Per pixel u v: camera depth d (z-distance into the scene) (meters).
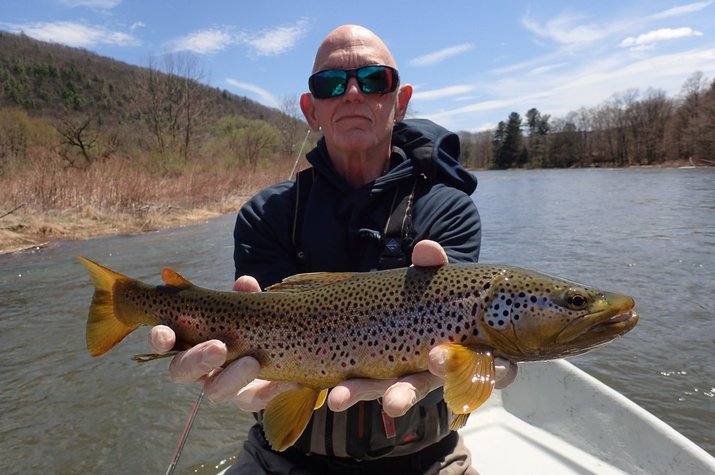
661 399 1.53
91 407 1.55
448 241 0.74
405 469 0.73
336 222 0.76
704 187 8.50
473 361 0.57
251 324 0.67
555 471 0.93
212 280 2.87
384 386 0.63
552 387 1.11
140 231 4.82
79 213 5.14
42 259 3.55
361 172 0.80
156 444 1.36
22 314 2.37
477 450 1.00
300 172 0.83
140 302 0.72
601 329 0.60
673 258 3.10
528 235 4.23
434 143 0.80
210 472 1.25
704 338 1.92
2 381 1.71
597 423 1.01
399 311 0.63
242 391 0.69
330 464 0.73
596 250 3.46
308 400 0.65
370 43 0.78
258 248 0.80
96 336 0.73
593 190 9.42
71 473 1.25
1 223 4.37
